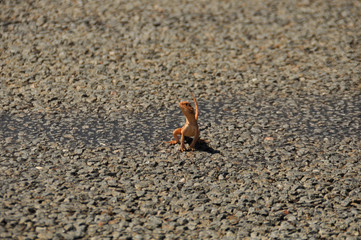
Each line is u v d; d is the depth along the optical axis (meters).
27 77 29.69
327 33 37.59
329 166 20.78
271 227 16.86
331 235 16.38
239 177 19.86
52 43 34.34
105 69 31.12
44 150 21.62
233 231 16.52
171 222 16.91
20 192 18.17
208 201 18.22
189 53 33.97
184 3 43.53
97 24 37.72
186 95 28.11
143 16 39.81
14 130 23.44
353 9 42.59
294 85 29.64
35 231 15.91
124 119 25.02
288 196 18.62
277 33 37.59
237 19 40.28
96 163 20.66
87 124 24.38
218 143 22.70
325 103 27.23
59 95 27.61
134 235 16.03
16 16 38.19
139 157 21.25
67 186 18.80
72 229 16.16
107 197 18.16
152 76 30.47
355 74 30.97
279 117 25.56
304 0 44.94
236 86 29.52
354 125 24.61
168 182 19.42
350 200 18.34
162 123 24.62
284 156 21.61
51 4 41.03
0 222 16.14
